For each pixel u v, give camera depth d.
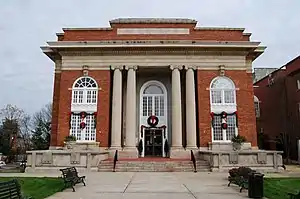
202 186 16.53
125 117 32.97
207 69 32.31
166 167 25.66
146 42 31.91
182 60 32.41
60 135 31.33
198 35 33.38
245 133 31.27
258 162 25.06
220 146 30.66
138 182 18.12
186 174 22.94
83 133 31.33
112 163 26.31
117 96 31.69
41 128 65.62
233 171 16.94
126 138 30.94
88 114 31.70
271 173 24.20
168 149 33.34
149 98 35.19
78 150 27.38
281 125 41.62
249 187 13.38
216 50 32.34
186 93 31.92
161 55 32.47
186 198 12.88
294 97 38.91
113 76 32.41
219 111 31.67
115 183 17.67
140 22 33.72
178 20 33.75
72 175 16.27
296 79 38.53
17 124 67.38
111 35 33.47
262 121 45.84
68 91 32.09
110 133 31.81
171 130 33.81
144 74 35.62
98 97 31.91
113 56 32.56
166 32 33.50
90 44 31.91
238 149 28.89
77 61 32.59
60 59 33.72
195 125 31.27
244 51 32.47
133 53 32.47
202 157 28.69
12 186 10.23
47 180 18.92
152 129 34.34
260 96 47.53
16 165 35.25
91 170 24.92
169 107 34.81
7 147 52.56
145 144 33.94
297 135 37.84
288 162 36.97
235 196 13.51
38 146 63.06
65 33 33.47
